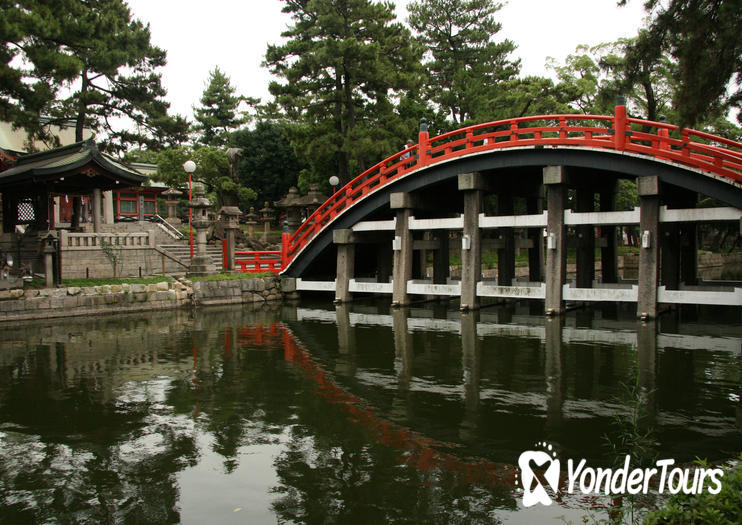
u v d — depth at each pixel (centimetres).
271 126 5003
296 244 2594
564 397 956
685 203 1909
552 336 1509
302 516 584
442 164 2022
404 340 1505
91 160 2270
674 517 440
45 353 1389
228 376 1151
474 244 1975
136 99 3384
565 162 1758
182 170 3812
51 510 605
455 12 4872
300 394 1011
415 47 3344
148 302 2166
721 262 4700
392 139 3128
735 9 988
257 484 657
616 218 1712
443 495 620
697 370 1109
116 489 652
